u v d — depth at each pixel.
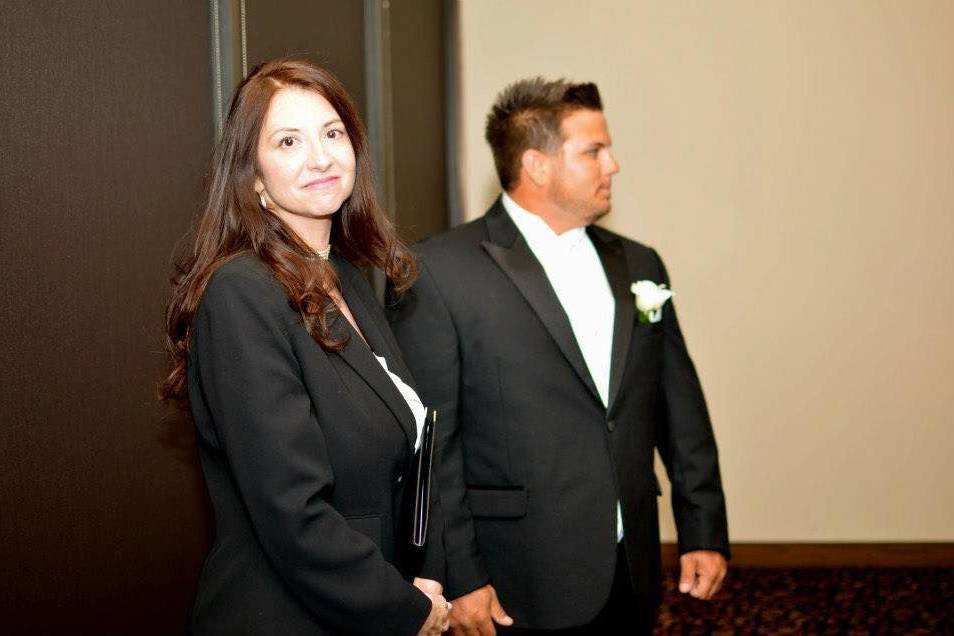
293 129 1.44
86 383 1.64
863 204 4.24
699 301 4.32
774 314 4.31
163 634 1.86
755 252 4.29
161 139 1.84
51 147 1.55
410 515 1.49
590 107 2.22
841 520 4.35
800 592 4.04
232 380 1.32
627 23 4.23
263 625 1.37
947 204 4.21
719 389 4.35
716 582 2.20
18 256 1.48
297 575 1.31
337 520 1.33
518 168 2.23
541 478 2.06
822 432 4.33
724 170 4.27
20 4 1.49
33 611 1.51
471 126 4.19
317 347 1.40
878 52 4.19
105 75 1.69
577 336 2.18
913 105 4.20
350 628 1.33
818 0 4.19
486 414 2.09
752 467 4.37
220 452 1.43
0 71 1.45
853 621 3.70
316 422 1.36
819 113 4.22
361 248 1.66
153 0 1.82
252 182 1.44
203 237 1.44
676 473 2.25
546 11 4.23
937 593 4.00
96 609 1.67
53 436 1.56
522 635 2.06
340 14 2.68
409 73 3.36
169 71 1.87
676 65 4.25
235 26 2.04
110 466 1.70
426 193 3.60
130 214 1.75
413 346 2.08
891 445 4.31
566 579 2.04
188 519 1.95
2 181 1.45
